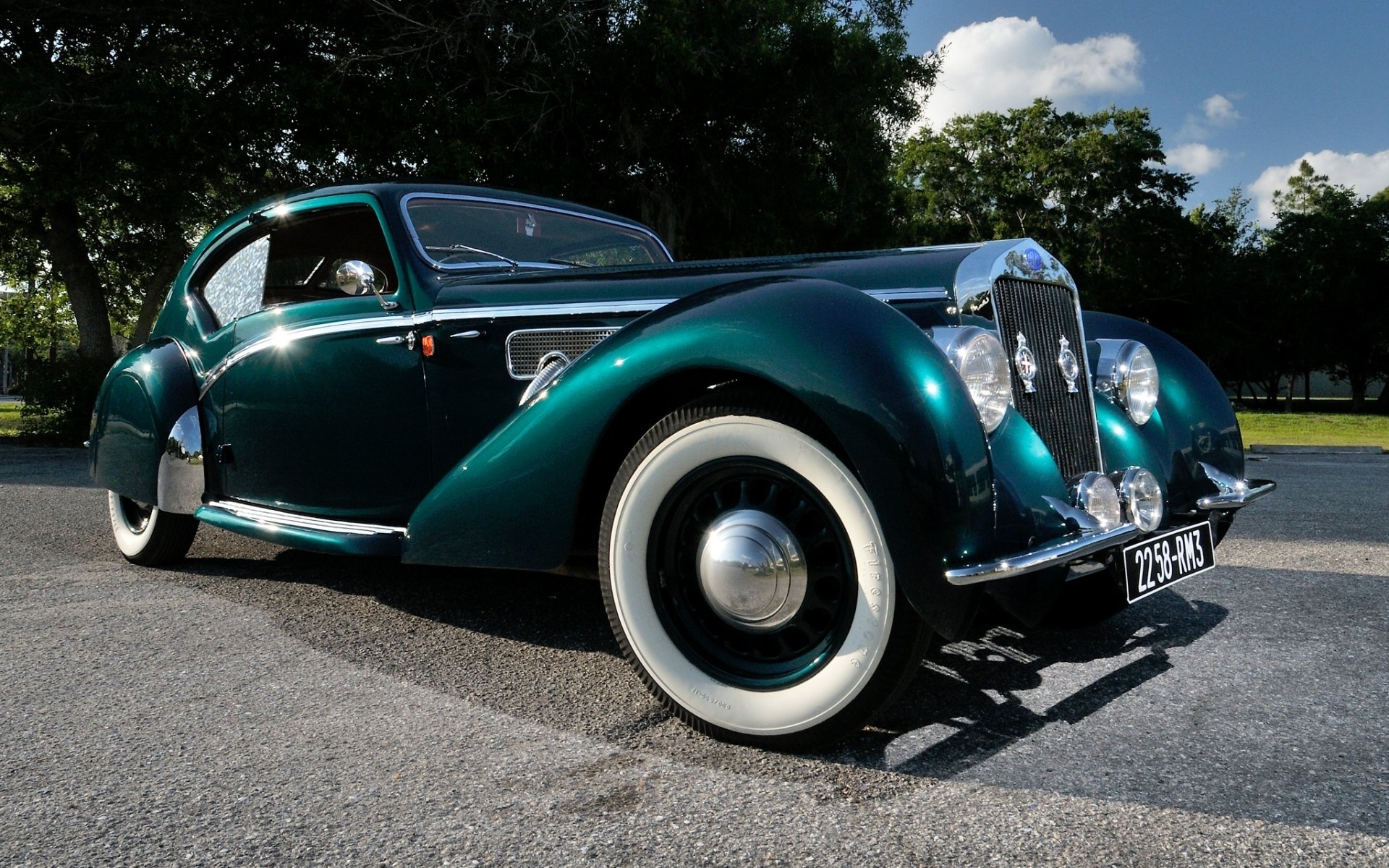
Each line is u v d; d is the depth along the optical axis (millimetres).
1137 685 2260
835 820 1554
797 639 1936
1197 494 2826
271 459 3145
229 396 3279
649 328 2029
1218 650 2551
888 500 1726
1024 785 1693
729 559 1905
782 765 1800
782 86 13094
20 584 3359
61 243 14352
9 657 2492
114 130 11742
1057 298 2566
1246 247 42312
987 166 36406
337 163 12180
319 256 3398
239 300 3398
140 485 3434
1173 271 37688
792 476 1858
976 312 2262
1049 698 2170
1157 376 2861
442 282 2855
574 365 2152
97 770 1768
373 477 2891
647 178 13828
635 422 2189
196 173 12992
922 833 1506
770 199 14125
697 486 1987
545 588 3291
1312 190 44062
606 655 2529
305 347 3010
